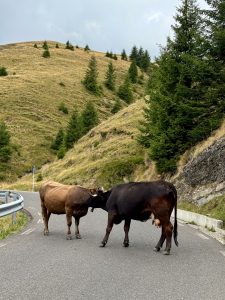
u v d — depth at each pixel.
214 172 28.33
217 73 32.28
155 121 38.84
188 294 8.02
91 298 7.63
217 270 10.20
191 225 20.33
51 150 91.44
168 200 12.45
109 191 14.41
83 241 14.45
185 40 35.91
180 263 10.98
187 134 34.09
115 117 75.94
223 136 30.38
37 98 116.50
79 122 89.56
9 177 78.75
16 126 97.69
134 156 52.69
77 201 14.75
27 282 8.70
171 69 35.66
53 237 15.35
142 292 8.09
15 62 157.00
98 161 55.81
